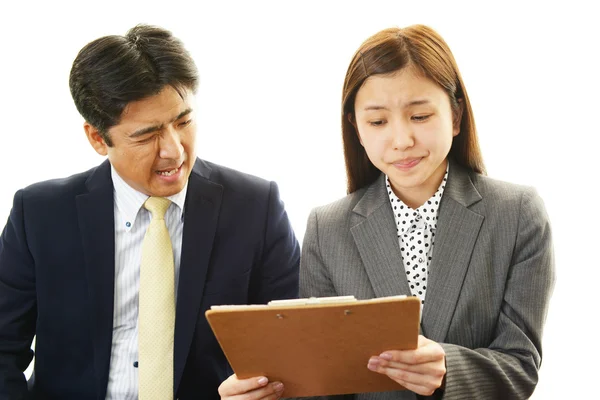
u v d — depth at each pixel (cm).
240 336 135
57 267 188
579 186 218
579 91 218
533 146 221
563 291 217
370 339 135
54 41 242
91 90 167
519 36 221
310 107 235
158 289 184
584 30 217
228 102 237
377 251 166
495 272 159
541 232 158
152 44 167
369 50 155
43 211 190
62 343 189
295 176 237
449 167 168
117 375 186
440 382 142
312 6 233
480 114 223
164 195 179
